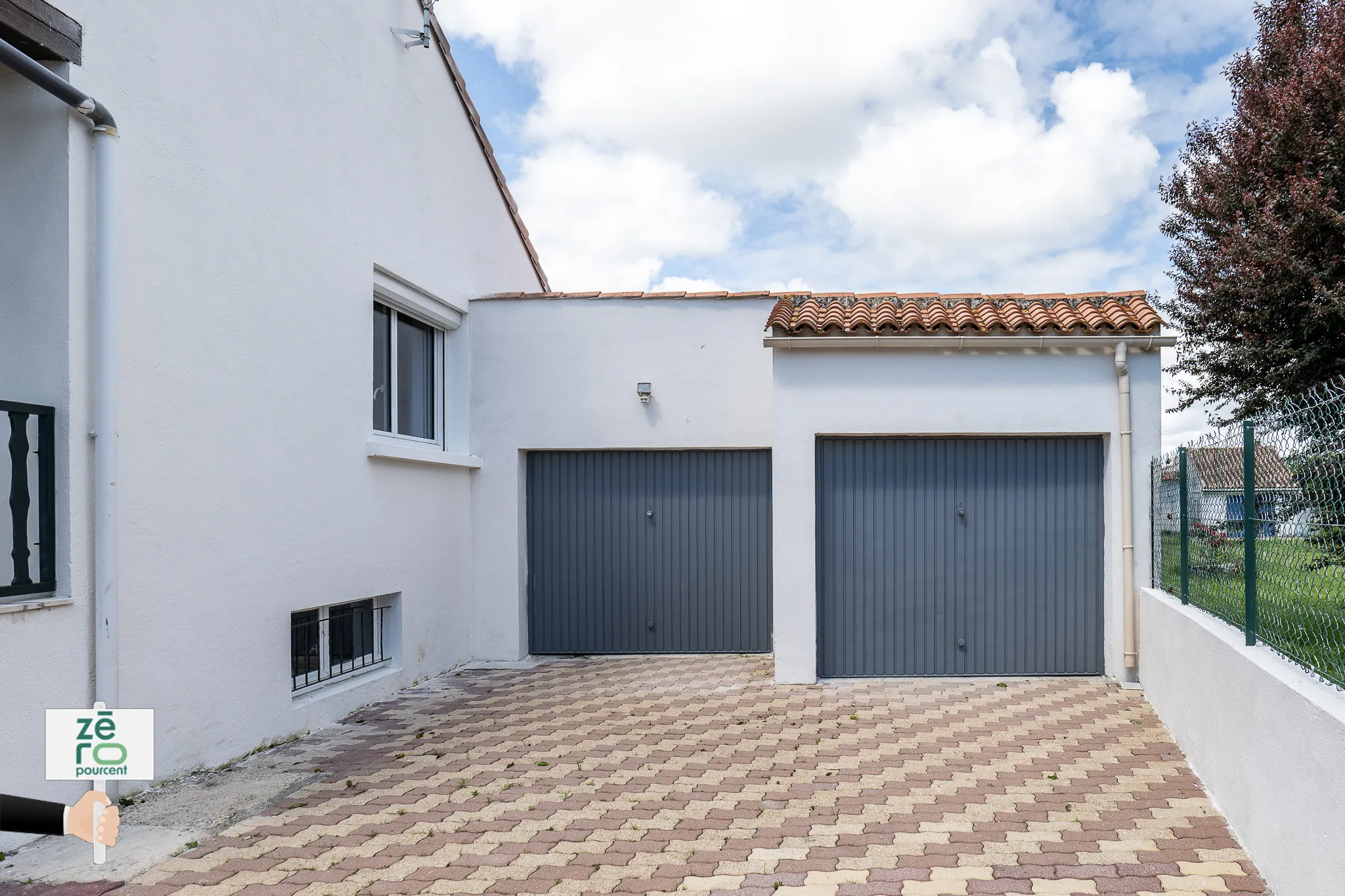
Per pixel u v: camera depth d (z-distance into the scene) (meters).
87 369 4.48
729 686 7.49
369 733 6.14
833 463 7.77
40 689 4.13
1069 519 7.66
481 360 9.02
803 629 7.54
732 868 3.81
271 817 4.46
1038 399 7.50
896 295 8.62
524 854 3.99
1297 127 9.43
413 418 8.45
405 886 3.65
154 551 4.87
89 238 4.51
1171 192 11.27
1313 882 3.16
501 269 10.26
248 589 5.61
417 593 7.79
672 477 9.02
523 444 8.95
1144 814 4.39
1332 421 3.29
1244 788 3.99
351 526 6.77
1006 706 6.65
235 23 5.57
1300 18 10.41
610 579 9.05
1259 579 4.20
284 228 6.02
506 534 8.93
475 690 7.52
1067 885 3.59
